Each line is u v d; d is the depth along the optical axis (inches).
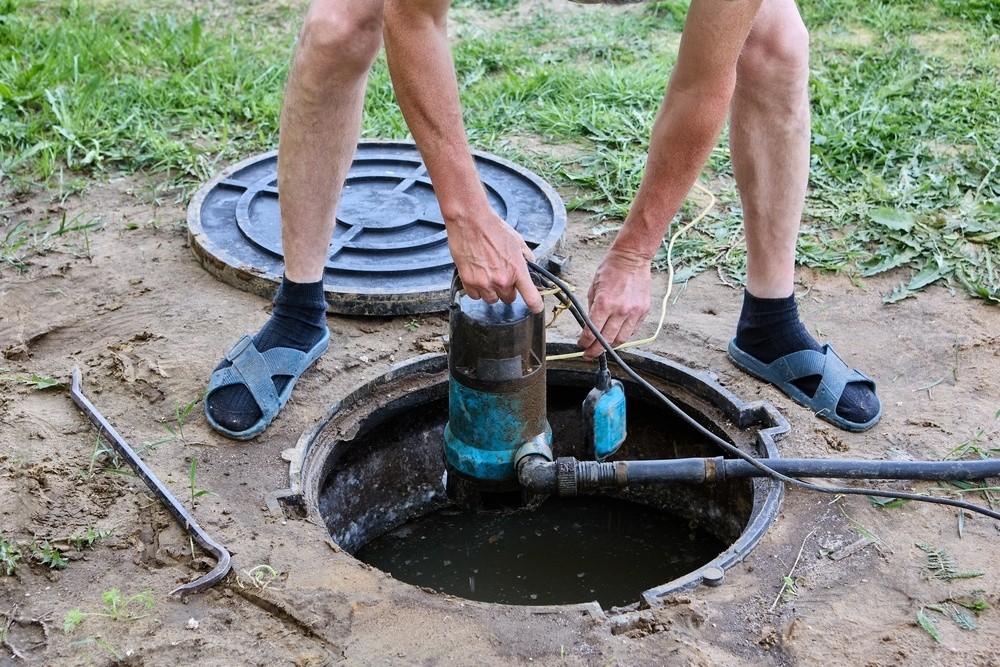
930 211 152.9
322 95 101.0
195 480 102.9
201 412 112.0
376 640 85.1
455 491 97.8
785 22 99.7
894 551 96.4
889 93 187.0
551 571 119.6
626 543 123.3
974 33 216.1
